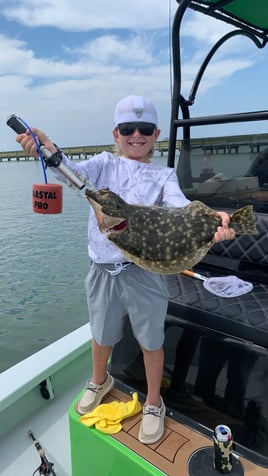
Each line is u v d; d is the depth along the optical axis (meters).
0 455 2.42
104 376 2.24
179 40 2.78
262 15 3.29
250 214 1.59
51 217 15.82
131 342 2.38
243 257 2.70
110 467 1.94
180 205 1.84
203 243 1.61
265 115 2.55
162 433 1.94
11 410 2.65
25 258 10.84
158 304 1.98
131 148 2.05
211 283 2.42
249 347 1.96
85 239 12.65
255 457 1.78
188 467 1.73
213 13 3.12
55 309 7.84
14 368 2.73
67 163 1.71
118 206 1.56
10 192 22.67
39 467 2.28
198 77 3.41
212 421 2.09
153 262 1.62
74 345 3.04
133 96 2.02
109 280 1.99
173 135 3.08
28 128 1.63
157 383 2.05
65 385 3.04
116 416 2.04
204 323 2.12
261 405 1.91
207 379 2.12
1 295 8.45
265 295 2.29
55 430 2.62
